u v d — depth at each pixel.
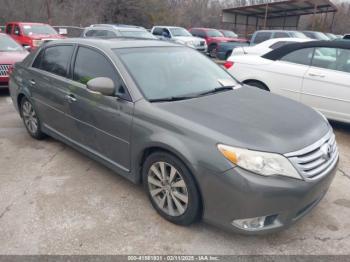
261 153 2.39
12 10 23.52
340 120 5.13
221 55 15.81
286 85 5.56
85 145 3.75
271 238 2.76
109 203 3.21
